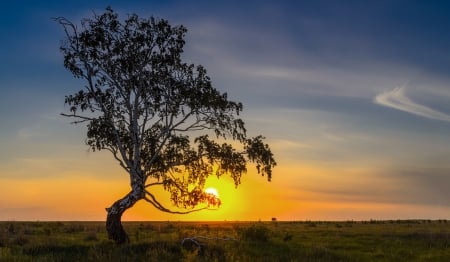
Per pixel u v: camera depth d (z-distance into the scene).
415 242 38.00
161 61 31.16
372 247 34.50
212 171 31.92
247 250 27.52
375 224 90.94
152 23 31.47
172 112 31.05
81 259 23.20
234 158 31.59
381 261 27.62
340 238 41.97
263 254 26.91
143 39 30.98
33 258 23.38
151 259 23.17
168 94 31.16
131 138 31.58
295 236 44.19
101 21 31.19
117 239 29.48
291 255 26.83
